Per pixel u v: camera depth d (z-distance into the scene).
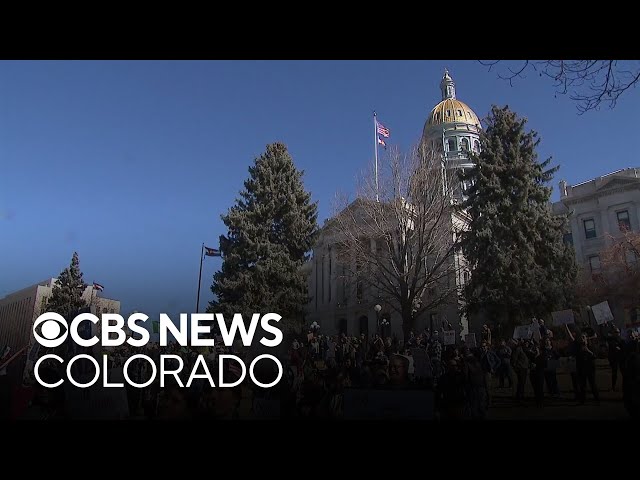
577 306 31.33
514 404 14.73
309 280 68.00
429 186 31.23
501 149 33.88
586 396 15.52
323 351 30.56
